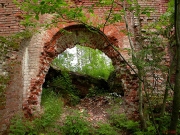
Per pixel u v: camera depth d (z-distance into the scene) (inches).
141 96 221.9
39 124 237.1
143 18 278.8
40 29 271.1
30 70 262.1
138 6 186.2
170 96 244.1
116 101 301.7
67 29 280.7
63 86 348.8
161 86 239.0
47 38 271.4
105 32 276.7
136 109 250.8
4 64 250.7
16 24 272.1
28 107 252.5
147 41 265.4
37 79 261.3
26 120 242.5
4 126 232.4
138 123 235.1
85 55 522.0
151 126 219.5
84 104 332.8
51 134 230.5
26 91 256.4
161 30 215.9
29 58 264.8
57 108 263.1
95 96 351.6
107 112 275.0
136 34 275.1
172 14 188.5
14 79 251.1
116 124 245.4
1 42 255.9
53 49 277.7
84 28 285.3
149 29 252.1
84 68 469.4
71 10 156.5
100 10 280.5
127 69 264.4
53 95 314.8
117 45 273.3
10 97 243.4
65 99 328.2
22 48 264.4
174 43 215.0
